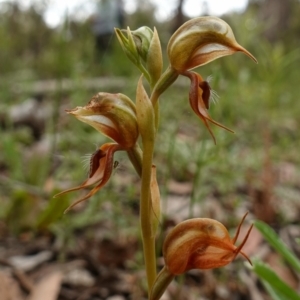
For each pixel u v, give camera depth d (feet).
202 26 0.22
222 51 0.23
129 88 0.90
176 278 0.45
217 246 0.23
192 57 0.23
